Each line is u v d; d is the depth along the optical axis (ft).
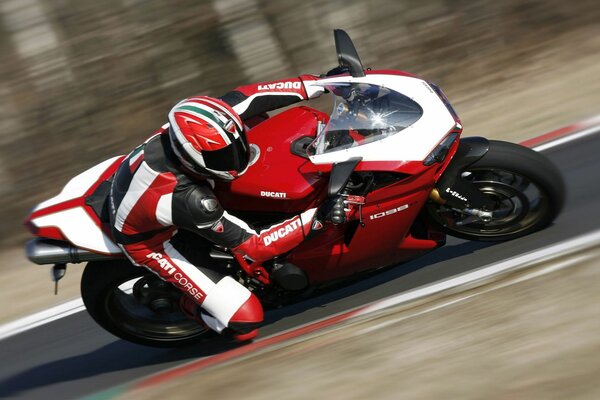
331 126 56.95
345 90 58.44
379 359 52.90
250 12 141.90
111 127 129.39
